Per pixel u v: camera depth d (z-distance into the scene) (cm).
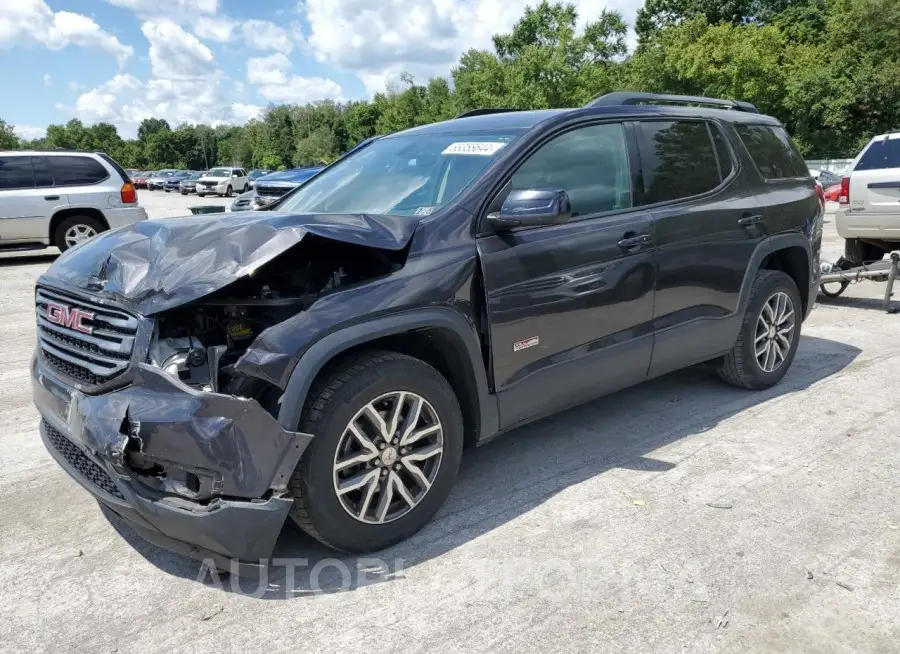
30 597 278
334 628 255
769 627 252
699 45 3778
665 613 260
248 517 254
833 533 313
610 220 378
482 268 320
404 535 305
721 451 402
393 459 295
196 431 246
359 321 279
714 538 310
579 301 358
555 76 3534
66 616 266
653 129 420
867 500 342
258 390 271
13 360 623
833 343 634
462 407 334
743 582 278
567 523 325
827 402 478
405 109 6116
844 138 4150
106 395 264
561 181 364
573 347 362
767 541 307
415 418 299
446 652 242
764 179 483
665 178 416
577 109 390
